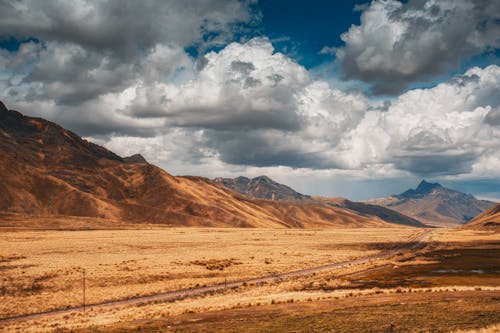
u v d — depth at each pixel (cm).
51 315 5503
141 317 4403
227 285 7744
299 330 3291
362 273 8919
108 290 7056
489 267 9338
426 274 8281
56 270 8512
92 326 4016
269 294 6106
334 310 4138
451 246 16812
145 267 9194
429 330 3044
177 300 6169
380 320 3484
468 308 3847
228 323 3741
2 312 5669
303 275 8831
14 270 8588
